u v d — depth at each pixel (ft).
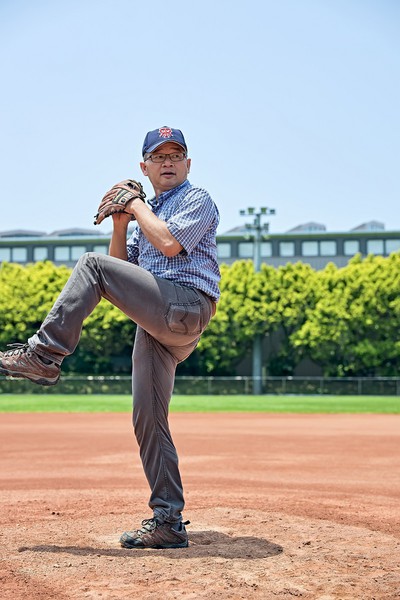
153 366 16.46
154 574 14.33
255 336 186.39
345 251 236.84
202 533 18.20
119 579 14.02
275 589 13.44
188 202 15.84
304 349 184.24
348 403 119.14
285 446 50.01
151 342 16.43
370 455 44.21
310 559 15.58
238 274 184.24
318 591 13.38
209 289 15.96
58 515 21.03
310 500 24.99
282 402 122.83
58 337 15.19
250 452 45.83
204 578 14.07
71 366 192.75
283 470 36.47
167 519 16.51
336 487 30.01
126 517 20.52
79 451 46.60
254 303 181.57
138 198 16.03
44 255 249.96
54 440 54.80
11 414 91.97
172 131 16.33
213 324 183.32
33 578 14.08
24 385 169.07
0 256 250.37
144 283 15.38
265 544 16.99
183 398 142.10
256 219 184.24
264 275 183.52
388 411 97.60
